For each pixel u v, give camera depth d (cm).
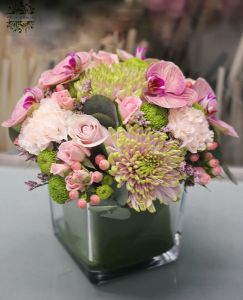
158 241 57
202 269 59
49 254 61
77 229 56
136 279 57
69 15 87
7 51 96
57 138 48
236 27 108
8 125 53
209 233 66
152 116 47
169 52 108
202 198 75
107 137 46
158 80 48
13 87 100
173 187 47
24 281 56
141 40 102
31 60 96
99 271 55
